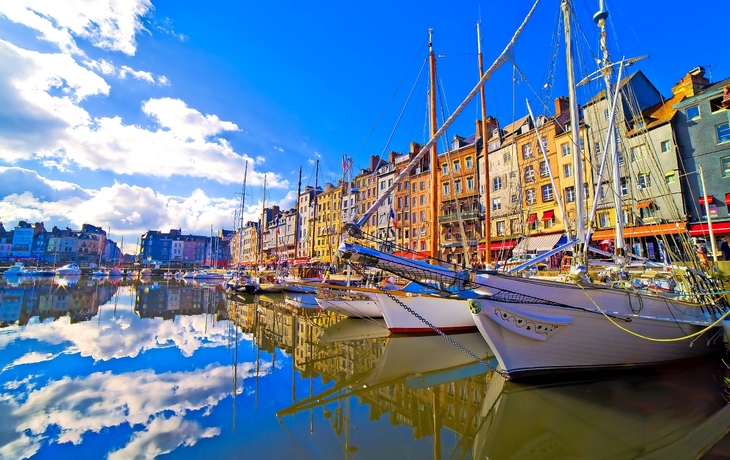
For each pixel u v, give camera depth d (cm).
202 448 620
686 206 2362
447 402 862
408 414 796
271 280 4481
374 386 976
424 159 4944
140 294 4025
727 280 1371
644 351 937
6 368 1092
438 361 1223
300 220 7794
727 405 766
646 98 3069
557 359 876
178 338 1625
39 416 739
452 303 1627
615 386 884
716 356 1127
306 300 2914
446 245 4256
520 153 3588
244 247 11850
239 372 1100
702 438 623
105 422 718
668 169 2469
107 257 16100
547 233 3125
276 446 637
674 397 817
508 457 604
